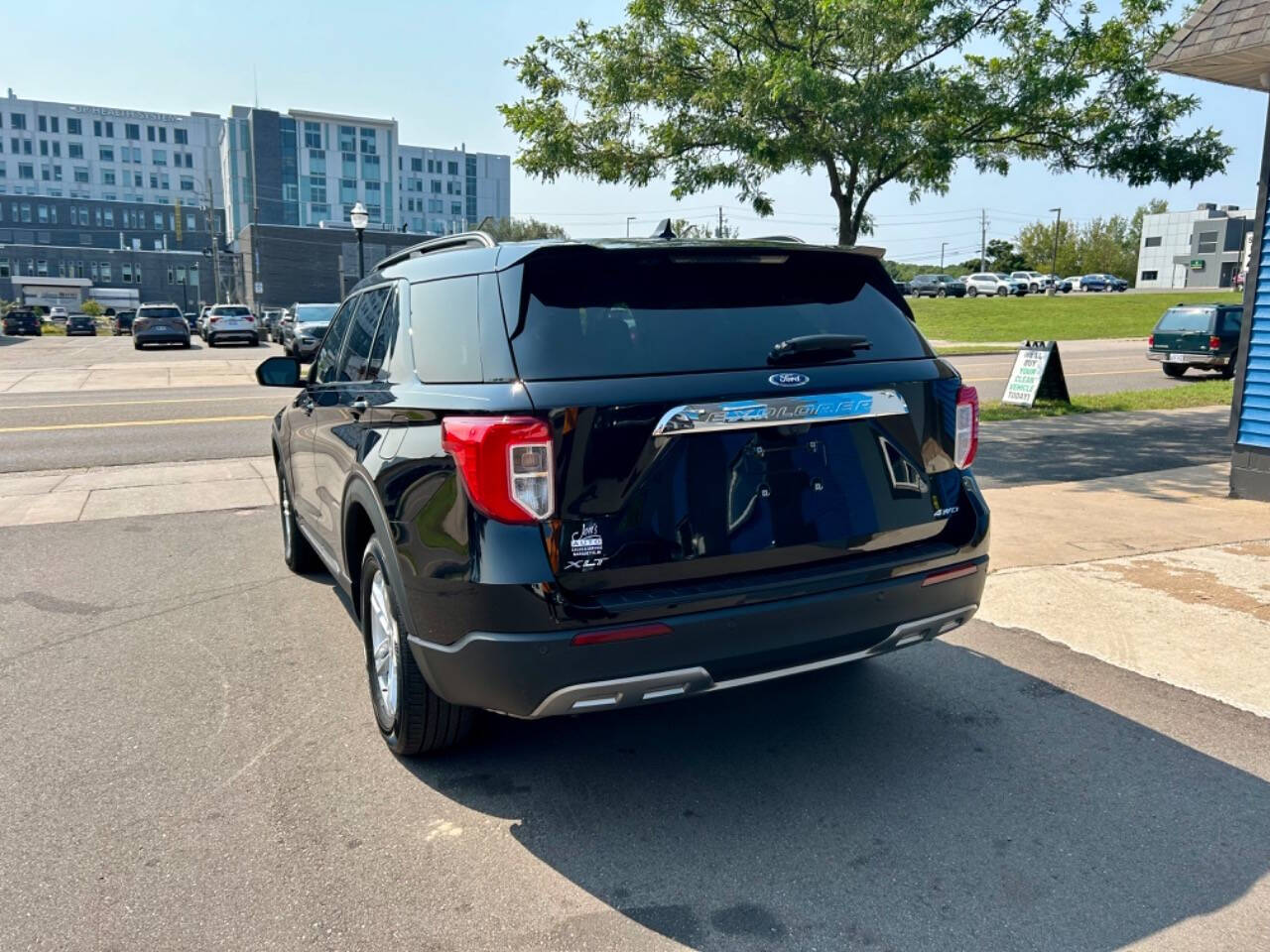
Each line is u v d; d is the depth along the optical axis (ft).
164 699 14.16
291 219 402.52
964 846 10.26
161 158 464.65
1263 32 23.40
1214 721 13.29
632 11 33.19
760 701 14.14
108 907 9.18
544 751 12.57
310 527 17.60
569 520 9.70
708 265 11.37
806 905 9.25
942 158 32.30
